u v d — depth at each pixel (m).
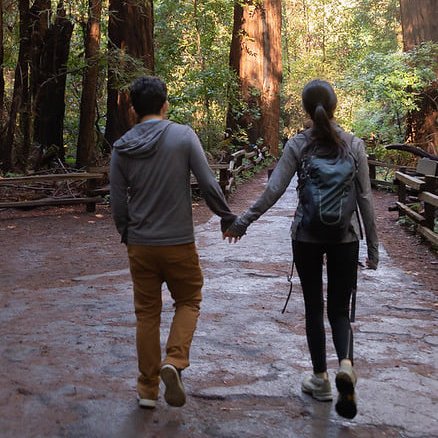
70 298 6.06
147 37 16.38
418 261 7.76
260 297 6.13
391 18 30.23
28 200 12.84
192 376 4.08
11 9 17.77
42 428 3.32
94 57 15.22
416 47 17.44
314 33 38.78
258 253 8.23
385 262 7.67
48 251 8.52
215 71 20.89
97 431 3.29
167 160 3.30
